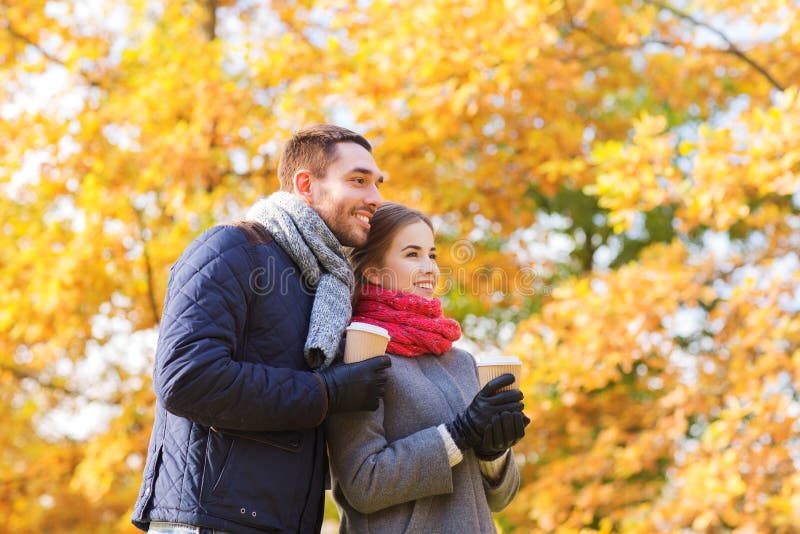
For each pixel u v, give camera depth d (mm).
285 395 1844
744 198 4750
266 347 1961
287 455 1930
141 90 5473
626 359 5035
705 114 6605
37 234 5730
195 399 1786
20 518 6391
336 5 6062
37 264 5309
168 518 1854
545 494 5648
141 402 5668
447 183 5789
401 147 5801
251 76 5797
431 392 2148
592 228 8875
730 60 6129
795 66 5922
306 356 1988
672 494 5789
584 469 5734
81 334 5605
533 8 5176
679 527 4551
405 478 1976
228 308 1896
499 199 6117
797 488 4465
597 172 6008
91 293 5277
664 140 4852
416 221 2338
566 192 8562
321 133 2234
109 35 6355
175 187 5297
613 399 6965
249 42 5633
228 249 1956
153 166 5207
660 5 6082
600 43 6375
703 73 6117
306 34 6438
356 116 5336
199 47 5680
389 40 5414
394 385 2113
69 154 5516
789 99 4406
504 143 6320
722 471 4570
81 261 5129
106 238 5195
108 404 6281
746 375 4848
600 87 6902
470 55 5238
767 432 4602
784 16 5469
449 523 2061
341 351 2100
